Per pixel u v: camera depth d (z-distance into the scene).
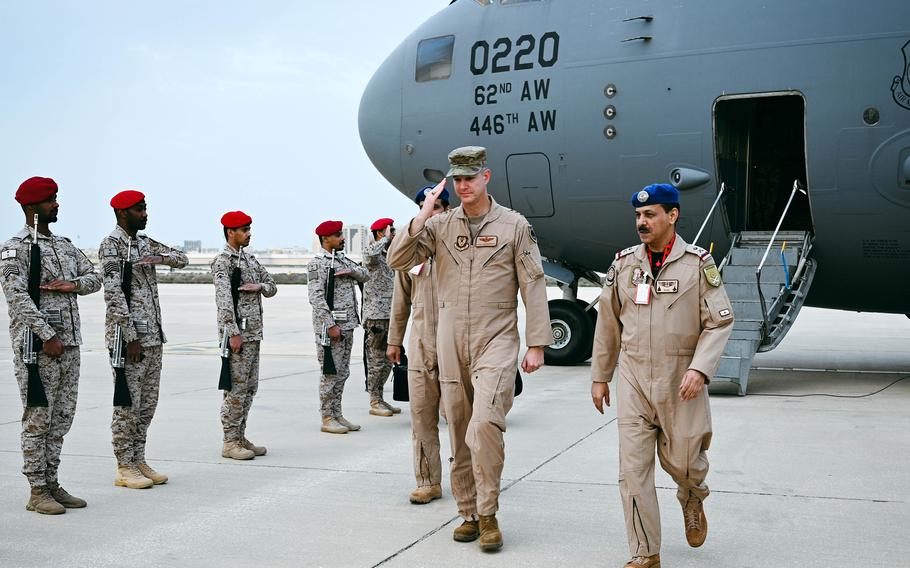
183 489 5.98
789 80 10.39
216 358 14.49
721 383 10.52
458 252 4.97
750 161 12.50
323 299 7.81
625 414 4.29
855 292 11.52
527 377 11.55
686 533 4.50
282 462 6.79
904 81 9.94
